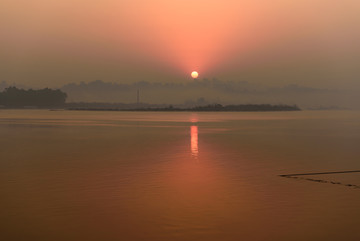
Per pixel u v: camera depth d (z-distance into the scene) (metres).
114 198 17.33
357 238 12.05
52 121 118.38
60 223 13.60
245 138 54.28
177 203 16.42
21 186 19.98
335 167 26.89
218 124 101.62
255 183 20.86
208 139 52.44
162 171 24.95
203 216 14.46
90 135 59.84
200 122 115.69
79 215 14.59
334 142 47.78
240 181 21.42
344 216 14.41
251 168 26.34
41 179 21.98
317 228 13.02
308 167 26.86
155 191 18.75
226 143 46.22
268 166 27.30
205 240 11.93
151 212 14.99
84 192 18.55
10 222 13.71
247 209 15.43
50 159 31.17
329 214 14.69
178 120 132.38
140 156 33.25
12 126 87.81
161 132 67.62
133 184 20.52
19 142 47.53
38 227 13.16
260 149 39.25
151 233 12.55
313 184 20.56
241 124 101.62
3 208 15.57
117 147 41.34
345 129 77.94
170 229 12.96
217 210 15.28
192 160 30.55
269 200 16.95
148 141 49.09
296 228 13.02
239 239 11.99
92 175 23.34
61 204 16.22
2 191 18.73
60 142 47.62
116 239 12.01
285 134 62.66
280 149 39.25
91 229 12.95
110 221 13.84
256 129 77.94
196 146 42.41
